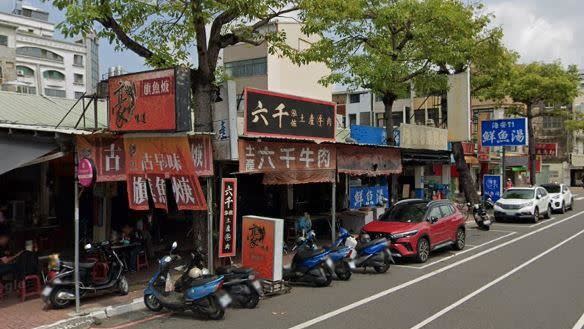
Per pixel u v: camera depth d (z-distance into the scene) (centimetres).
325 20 1203
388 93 1762
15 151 833
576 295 909
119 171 932
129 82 889
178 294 847
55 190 1370
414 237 1254
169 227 1577
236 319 795
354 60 1634
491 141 2722
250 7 997
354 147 1484
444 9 1603
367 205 1816
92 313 815
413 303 871
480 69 2367
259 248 979
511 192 2433
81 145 870
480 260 1307
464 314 795
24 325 758
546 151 4506
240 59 2955
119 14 980
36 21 6662
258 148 1096
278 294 961
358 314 808
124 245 1130
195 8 988
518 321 753
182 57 1172
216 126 1002
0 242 1082
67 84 6562
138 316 829
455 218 1472
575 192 4953
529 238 1750
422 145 2391
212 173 974
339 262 1064
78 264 847
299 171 1230
